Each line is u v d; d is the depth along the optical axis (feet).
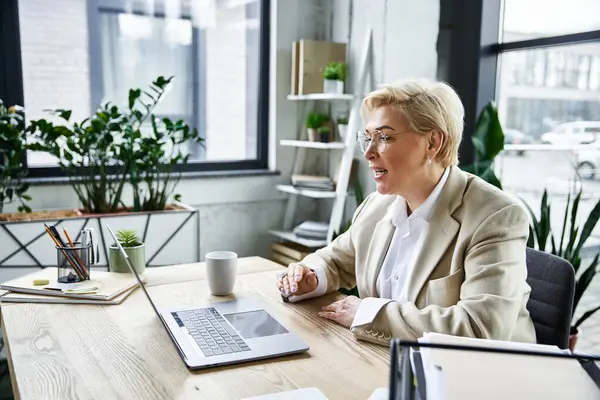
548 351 2.47
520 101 8.67
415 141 4.47
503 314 3.91
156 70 10.63
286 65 11.34
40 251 8.13
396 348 2.20
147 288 5.30
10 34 9.32
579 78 7.74
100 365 3.58
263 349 3.80
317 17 11.50
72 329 4.20
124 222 8.60
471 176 4.83
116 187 9.86
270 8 11.31
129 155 8.88
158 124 10.66
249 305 4.82
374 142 4.57
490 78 8.92
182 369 3.53
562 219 8.24
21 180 9.32
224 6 11.03
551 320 4.79
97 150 9.03
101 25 10.05
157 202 9.56
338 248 5.58
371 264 5.10
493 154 7.61
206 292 5.20
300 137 11.53
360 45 10.44
